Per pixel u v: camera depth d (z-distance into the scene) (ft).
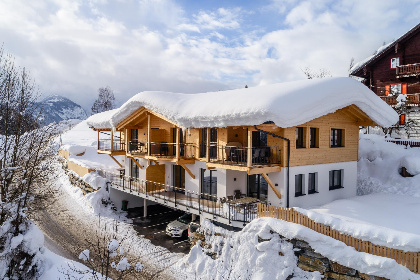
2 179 45.73
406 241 28.02
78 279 38.17
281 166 45.47
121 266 27.91
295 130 46.85
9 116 50.29
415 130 83.30
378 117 54.75
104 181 75.77
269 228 37.45
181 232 55.06
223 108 46.16
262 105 40.24
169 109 55.57
